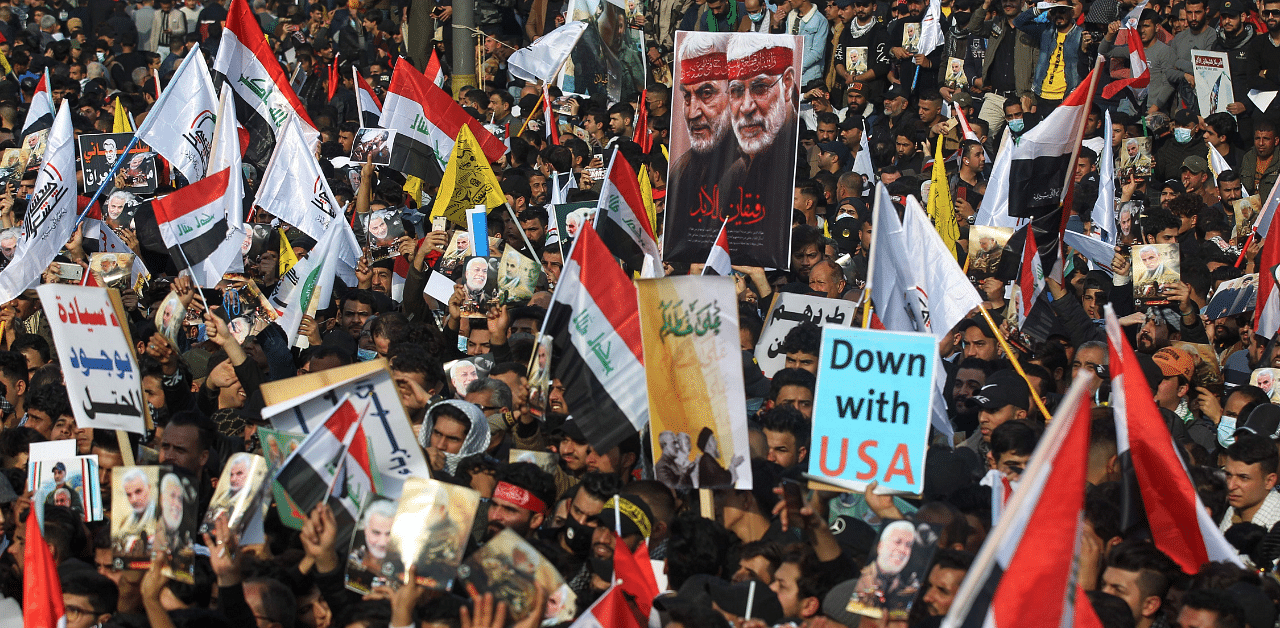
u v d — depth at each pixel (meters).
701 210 23.95
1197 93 38.88
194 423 16.11
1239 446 16.11
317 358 21.08
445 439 17.27
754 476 15.74
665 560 14.69
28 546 12.47
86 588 13.33
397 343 21.59
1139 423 13.80
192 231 23.28
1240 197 32.84
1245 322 24.61
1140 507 13.93
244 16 31.53
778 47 23.39
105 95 51.72
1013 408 17.94
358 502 13.91
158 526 12.86
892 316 18.58
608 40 43.19
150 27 63.22
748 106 23.56
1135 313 23.50
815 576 13.41
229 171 24.06
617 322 16.25
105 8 64.00
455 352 24.97
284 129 28.70
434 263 27.30
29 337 22.80
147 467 12.99
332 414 13.94
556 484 17.80
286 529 14.77
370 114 40.22
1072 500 9.69
